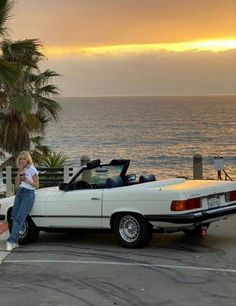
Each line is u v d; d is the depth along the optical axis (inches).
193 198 363.6
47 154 916.6
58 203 403.9
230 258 343.3
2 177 786.8
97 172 411.2
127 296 269.4
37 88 906.1
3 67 665.0
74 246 397.7
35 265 339.6
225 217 385.4
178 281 293.6
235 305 251.6
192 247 379.2
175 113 7455.7
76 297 270.1
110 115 7219.5
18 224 396.2
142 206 371.6
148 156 2529.5
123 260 345.7
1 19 711.7
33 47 778.2
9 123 856.9
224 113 7234.3
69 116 7071.9
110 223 385.7
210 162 1979.6
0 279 307.6
